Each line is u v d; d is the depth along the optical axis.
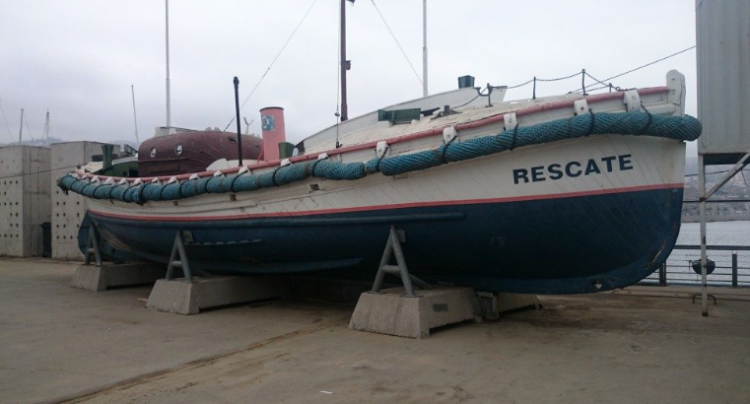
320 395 4.32
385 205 6.66
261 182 7.59
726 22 7.00
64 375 5.05
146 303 9.08
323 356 5.51
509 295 7.61
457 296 6.75
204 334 6.76
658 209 5.54
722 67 7.02
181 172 9.85
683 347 5.57
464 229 6.29
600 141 5.46
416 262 7.04
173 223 9.29
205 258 9.61
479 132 5.95
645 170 5.47
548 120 5.64
